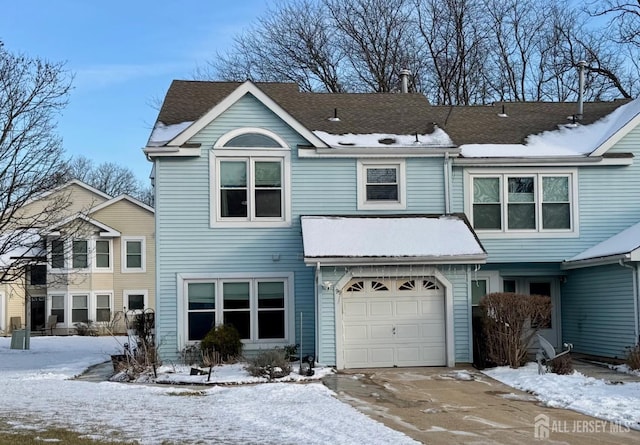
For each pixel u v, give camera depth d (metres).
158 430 10.54
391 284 18.73
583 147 21.56
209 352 18.70
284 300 19.62
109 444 9.50
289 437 9.99
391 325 18.62
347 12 40.31
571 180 21.16
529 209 21.06
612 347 19.20
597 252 19.72
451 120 23.31
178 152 19.17
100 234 38.47
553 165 20.94
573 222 21.06
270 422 11.22
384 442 9.67
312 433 10.29
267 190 19.83
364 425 10.93
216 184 19.56
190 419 11.51
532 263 21.16
